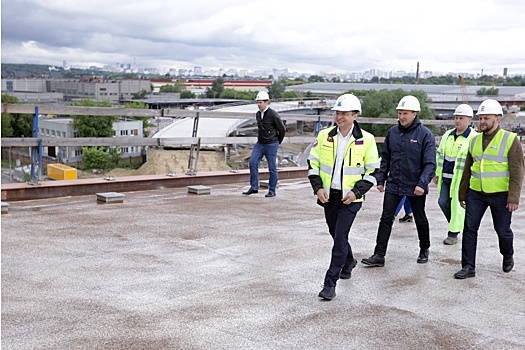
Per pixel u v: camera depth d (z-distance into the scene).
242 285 6.10
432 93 139.62
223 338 4.70
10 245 7.26
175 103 176.25
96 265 6.62
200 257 7.12
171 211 9.80
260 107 11.45
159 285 6.00
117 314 5.14
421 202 7.10
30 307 5.23
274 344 4.62
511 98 131.38
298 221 9.43
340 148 5.86
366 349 4.60
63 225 8.45
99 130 43.28
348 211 5.82
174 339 4.65
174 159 27.81
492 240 8.61
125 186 11.46
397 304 5.69
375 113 81.69
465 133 8.26
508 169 6.62
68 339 4.57
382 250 7.02
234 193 11.95
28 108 10.16
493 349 4.70
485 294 6.10
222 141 13.02
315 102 102.44
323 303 5.63
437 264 7.25
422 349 4.64
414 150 6.93
